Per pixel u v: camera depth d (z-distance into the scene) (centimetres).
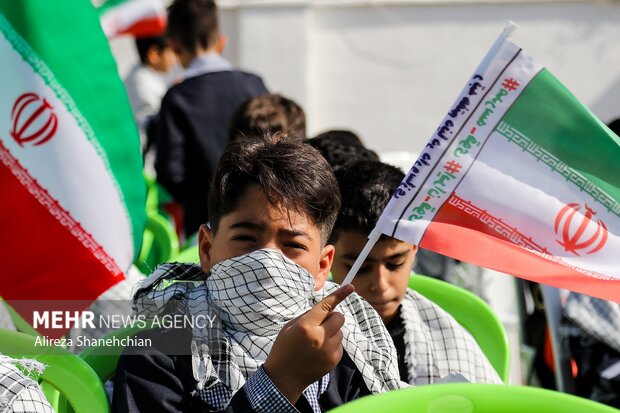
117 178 289
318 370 223
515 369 432
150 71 724
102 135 287
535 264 254
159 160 534
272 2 817
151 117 661
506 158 257
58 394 247
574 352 372
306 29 821
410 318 306
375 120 839
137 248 294
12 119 280
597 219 257
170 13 573
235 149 250
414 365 300
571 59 810
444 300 332
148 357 243
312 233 245
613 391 359
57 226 282
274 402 222
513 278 444
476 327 325
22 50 281
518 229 256
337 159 356
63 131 283
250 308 238
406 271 293
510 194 256
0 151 280
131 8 575
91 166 285
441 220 255
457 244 254
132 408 237
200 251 257
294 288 238
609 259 256
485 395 198
